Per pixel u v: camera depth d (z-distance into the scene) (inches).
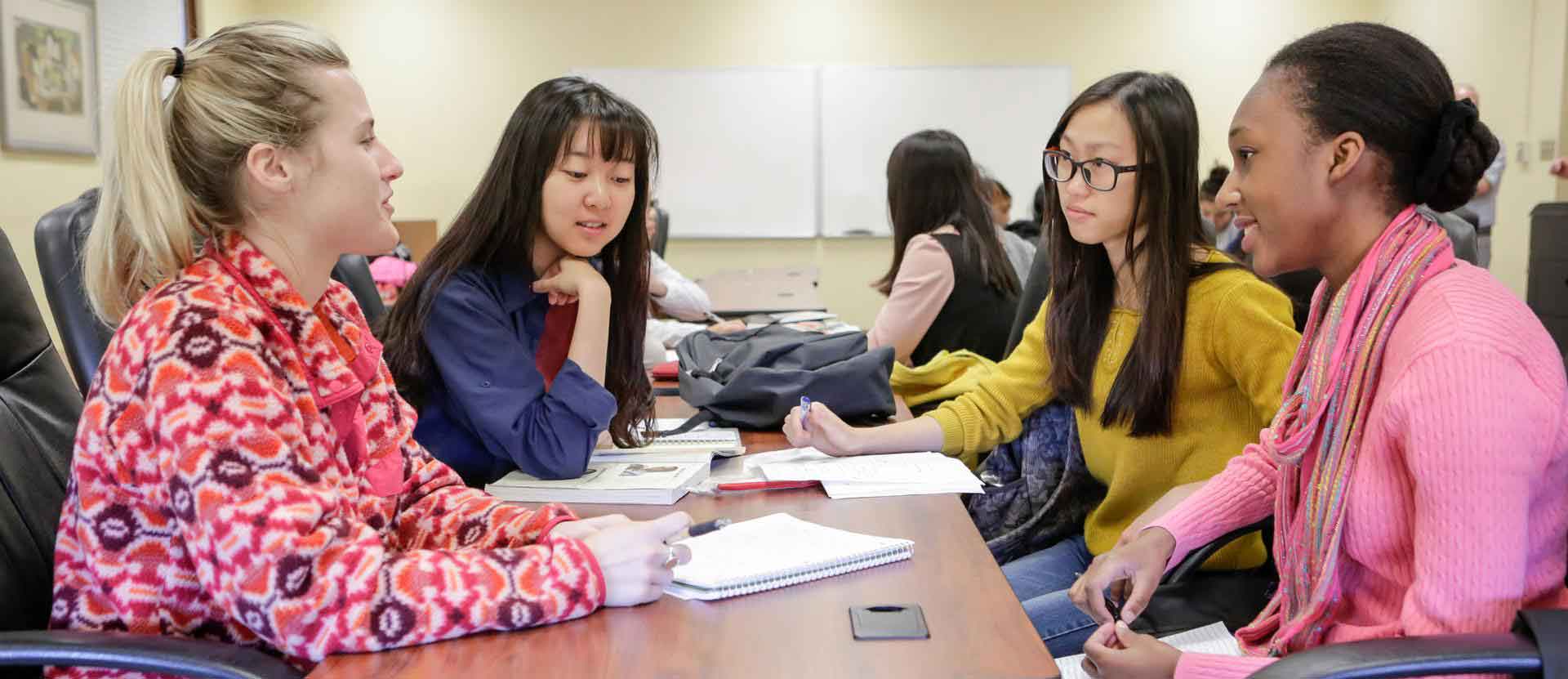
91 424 39.0
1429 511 39.0
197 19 265.0
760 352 82.3
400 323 63.1
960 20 310.3
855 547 46.1
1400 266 42.9
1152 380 65.9
